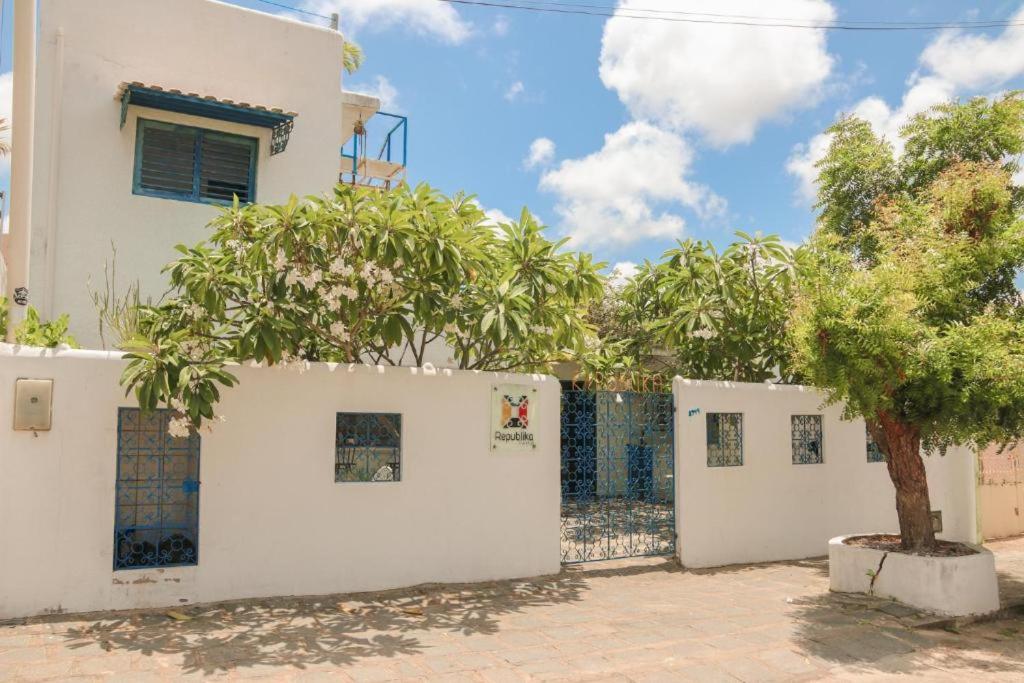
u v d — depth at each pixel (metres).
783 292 10.17
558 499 8.44
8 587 5.92
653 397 9.34
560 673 5.36
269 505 6.91
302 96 10.31
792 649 6.11
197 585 6.57
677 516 9.18
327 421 7.21
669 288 10.92
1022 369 6.52
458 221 7.40
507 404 8.16
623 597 7.62
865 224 10.32
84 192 8.88
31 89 7.04
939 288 7.20
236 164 9.84
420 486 7.61
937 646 6.39
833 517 10.39
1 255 9.86
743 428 9.74
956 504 11.88
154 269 9.16
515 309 7.89
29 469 6.02
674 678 5.37
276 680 4.96
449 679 5.13
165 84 9.44
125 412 6.42
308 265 6.94
